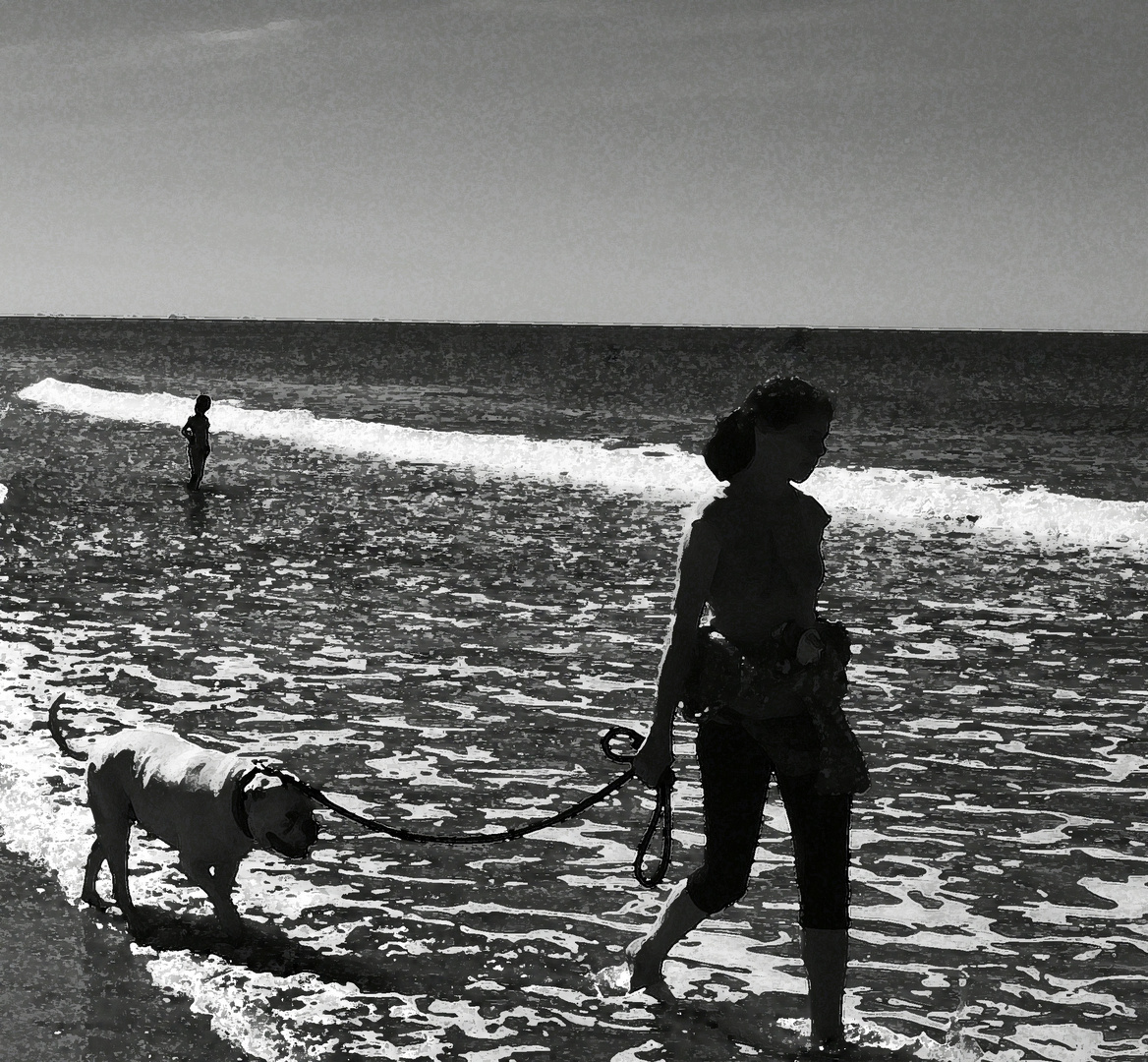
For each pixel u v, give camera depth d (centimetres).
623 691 837
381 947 465
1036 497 1800
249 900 505
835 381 6294
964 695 837
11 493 1930
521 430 3238
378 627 1024
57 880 520
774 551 387
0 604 1098
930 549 1495
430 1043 392
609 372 6912
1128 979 443
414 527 1631
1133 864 554
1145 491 1975
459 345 9638
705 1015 413
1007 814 617
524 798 632
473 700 812
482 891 519
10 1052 383
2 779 630
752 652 381
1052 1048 393
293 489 2067
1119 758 704
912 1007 422
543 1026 406
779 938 476
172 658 911
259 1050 386
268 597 1148
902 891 525
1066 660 933
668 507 1869
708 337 11625
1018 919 496
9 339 11288
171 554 1391
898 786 660
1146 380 6112
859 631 1034
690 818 610
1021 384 6016
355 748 708
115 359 7788
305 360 7844
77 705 780
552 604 1127
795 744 378
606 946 467
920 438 3269
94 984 431
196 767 466
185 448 2786
